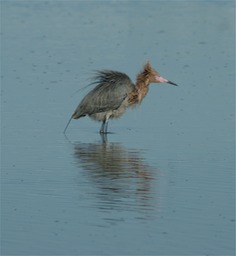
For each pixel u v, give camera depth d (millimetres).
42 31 33375
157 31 33531
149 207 13609
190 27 34500
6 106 21875
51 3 40656
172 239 12188
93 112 20500
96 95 20547
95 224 12844
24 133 19359
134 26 34625
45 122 20484
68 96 22984
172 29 34031
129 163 16641
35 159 17031
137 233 12422
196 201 13953
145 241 12094
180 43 31125
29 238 12297
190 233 12422
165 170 16031
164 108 21844
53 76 25438
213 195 14305
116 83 20797
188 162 16656
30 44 30750
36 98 22734
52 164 16594
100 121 20703
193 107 21812
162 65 27062
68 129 20000
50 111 21469
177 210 13508
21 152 17625
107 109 20531
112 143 18609
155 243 12039
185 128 19781
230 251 11727
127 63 27172
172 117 20906
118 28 34188
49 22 35531
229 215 13203
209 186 14852
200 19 36406
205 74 25750
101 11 38406
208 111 21344
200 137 18875
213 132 19297
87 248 11883
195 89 23797
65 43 30938
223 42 31344
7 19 36219
